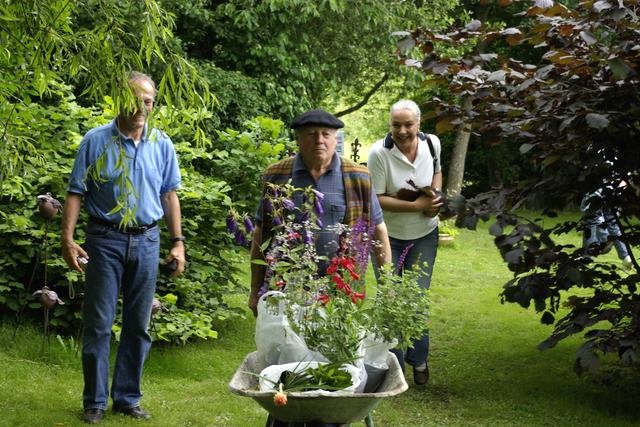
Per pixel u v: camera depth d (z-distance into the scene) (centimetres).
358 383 351
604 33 530
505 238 546
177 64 398
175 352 657
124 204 430
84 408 503
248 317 785
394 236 601
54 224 656
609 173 538
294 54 1424
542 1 517
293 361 365
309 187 401
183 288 675
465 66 561
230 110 1329
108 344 501
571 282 543
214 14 1344
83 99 1057
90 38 399
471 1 1961
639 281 564
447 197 576
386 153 597
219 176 746
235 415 541
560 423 558
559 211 575
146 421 512
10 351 612
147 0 393
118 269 493
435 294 946
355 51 1577
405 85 1747
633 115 520
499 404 594
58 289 666
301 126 441
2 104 496
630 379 653
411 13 1595
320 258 380
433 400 602
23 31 412
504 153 2161
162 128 407
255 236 455
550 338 550
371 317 366
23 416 498
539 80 520
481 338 771
